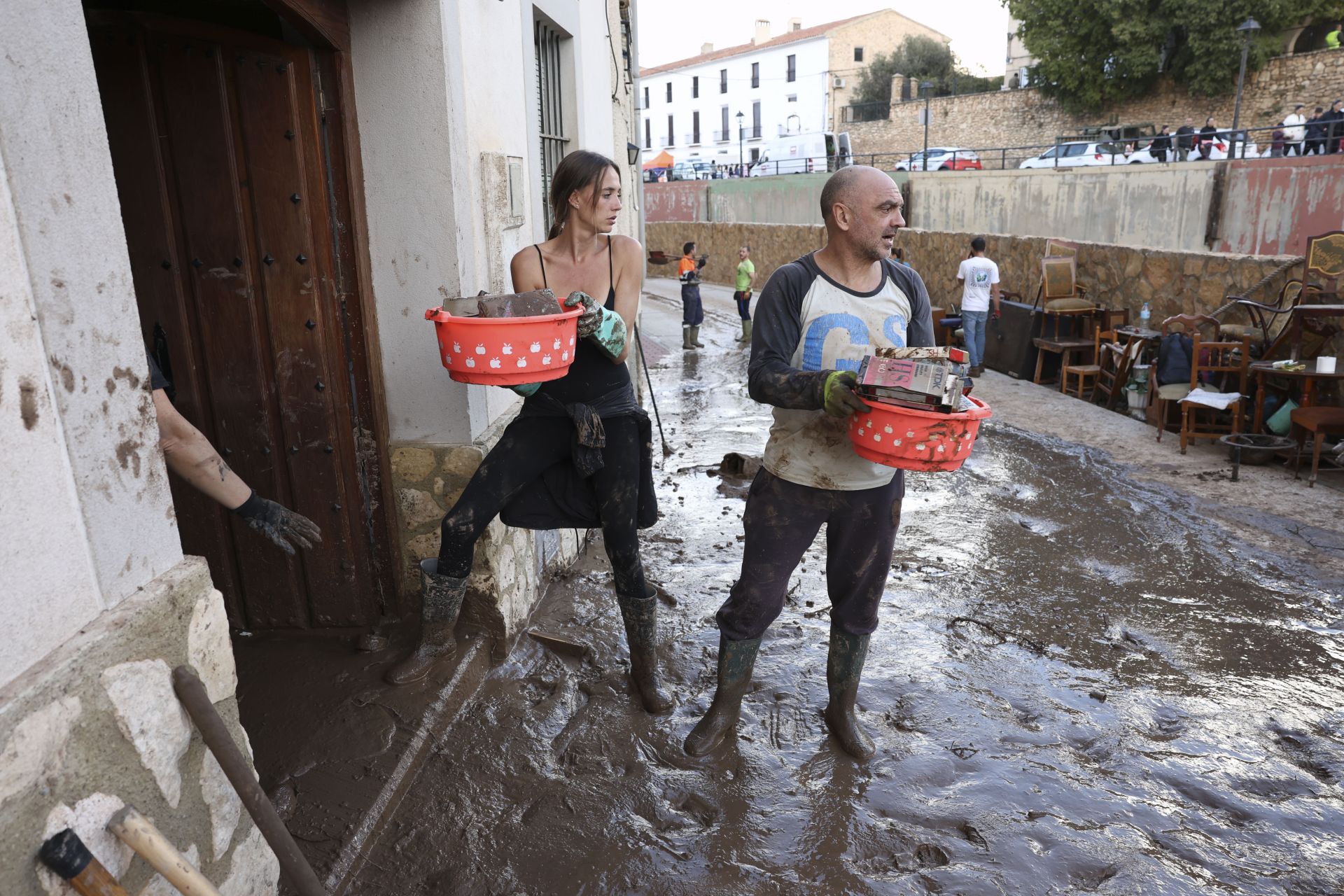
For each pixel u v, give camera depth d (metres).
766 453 2.90
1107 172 18.06
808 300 2.73
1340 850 2.65
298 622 3.68
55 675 1.48
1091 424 7.97
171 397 2.61
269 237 3.23
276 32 3.39
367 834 2.63
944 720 3.30
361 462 3.53
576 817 2.76
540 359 2.61
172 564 1.83
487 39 3.72
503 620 3.62
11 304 1.42
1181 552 5.01
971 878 2.52
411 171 3.25
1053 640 3.97
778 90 59.66
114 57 3.06
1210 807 2.85
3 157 1.41
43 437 1.49
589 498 3.19
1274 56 26.77
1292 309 6.50
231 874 1.92
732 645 3.04
